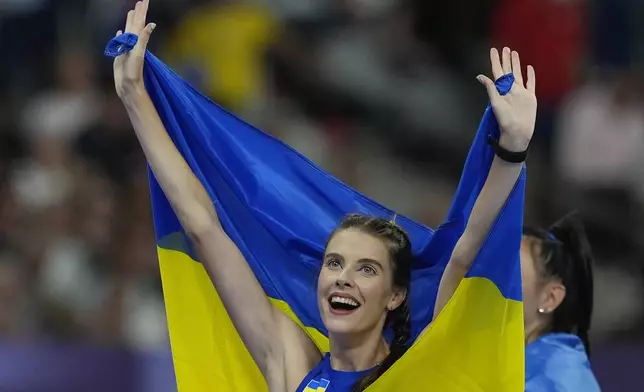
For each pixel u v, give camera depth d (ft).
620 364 64.18
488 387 37.06
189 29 83.97
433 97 88.33
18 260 73.05
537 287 43.93
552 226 45.16
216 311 41.52
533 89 36.35
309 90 86.12
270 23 85.66
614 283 79.15
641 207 82.48
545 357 42.73
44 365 61.98
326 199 42.65
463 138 87.61
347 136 85.92
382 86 87.92
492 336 36.88
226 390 41.47
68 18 90.74
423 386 37.58
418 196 81.82
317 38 89.66
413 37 90.58
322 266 38.55
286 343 40.27
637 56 87.15
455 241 39.19
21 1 91.86
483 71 89.10
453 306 36.96
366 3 91.50
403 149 86.74
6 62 91.71
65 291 70.79
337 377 38.47
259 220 42.45
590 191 82.94
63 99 86.12
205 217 40.65
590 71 86.94
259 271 42.22
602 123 83.05
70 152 81.30
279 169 42.73
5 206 76.02
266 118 81.97
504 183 36.29
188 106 41.68
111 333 68.69
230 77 83.25
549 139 85.51
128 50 40.42
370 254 37.73
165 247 41.60
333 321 37.68
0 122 85.76
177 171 40.65
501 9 88.38
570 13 86.84
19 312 70.13
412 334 40.47
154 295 70.74
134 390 62.03
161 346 66.95
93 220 73.77
